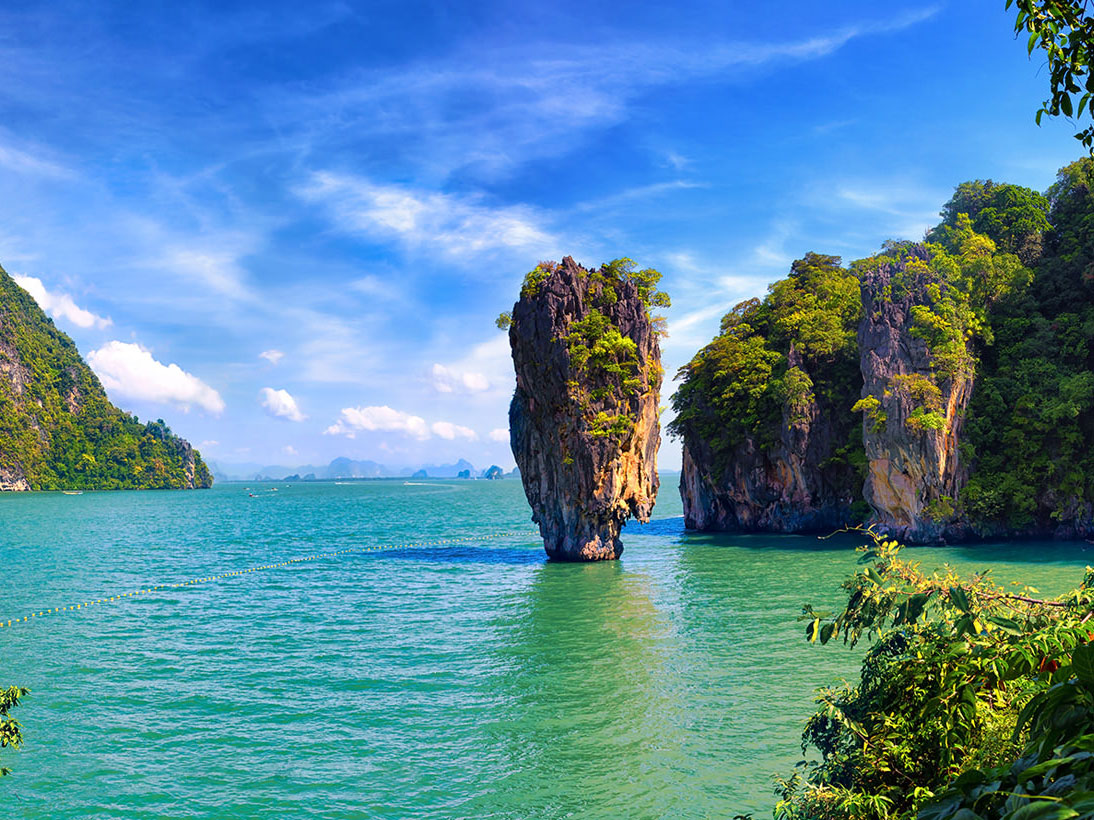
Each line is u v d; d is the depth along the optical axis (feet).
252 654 122.72
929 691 30.27
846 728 34.09
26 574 222.48
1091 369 250.98
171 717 91.35
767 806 64.59
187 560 255.50
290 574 217.56
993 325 265.95
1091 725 13.46
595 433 226.58
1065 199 291.79
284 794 69.82
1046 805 10.49
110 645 130.82
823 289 322.34
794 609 148.05
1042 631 24.57
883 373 246.06
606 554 236.02
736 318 342.23
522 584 190.90
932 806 13.96
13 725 43.65
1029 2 20.61
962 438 247.50
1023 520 241.35
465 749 79.71
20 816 66.18
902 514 243.81
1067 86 20.74
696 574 199.41
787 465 298.76
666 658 112.98
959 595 27.20
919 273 253.85
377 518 468.34
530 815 64.85
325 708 93.86
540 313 231.71
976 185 309.42
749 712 87.51
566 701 94.07
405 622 146.72
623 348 234.79
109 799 69.21
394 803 67.77
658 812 64.39
